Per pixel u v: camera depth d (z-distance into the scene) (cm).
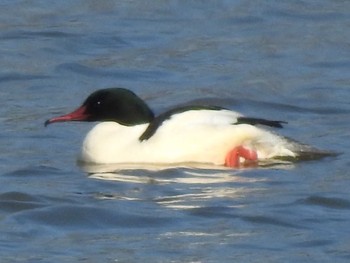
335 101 2097
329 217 1485
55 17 2661
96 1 2780
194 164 1670
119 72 2298
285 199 1539
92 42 2502
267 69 2316
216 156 1677
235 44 2494
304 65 2342
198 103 2092
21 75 2267
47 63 2359
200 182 1608
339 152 1744
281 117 2016
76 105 2069
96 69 2314
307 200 1532
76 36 2527
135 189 1583
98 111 1709
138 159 1675
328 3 2780
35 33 2552
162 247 1384
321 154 1714
